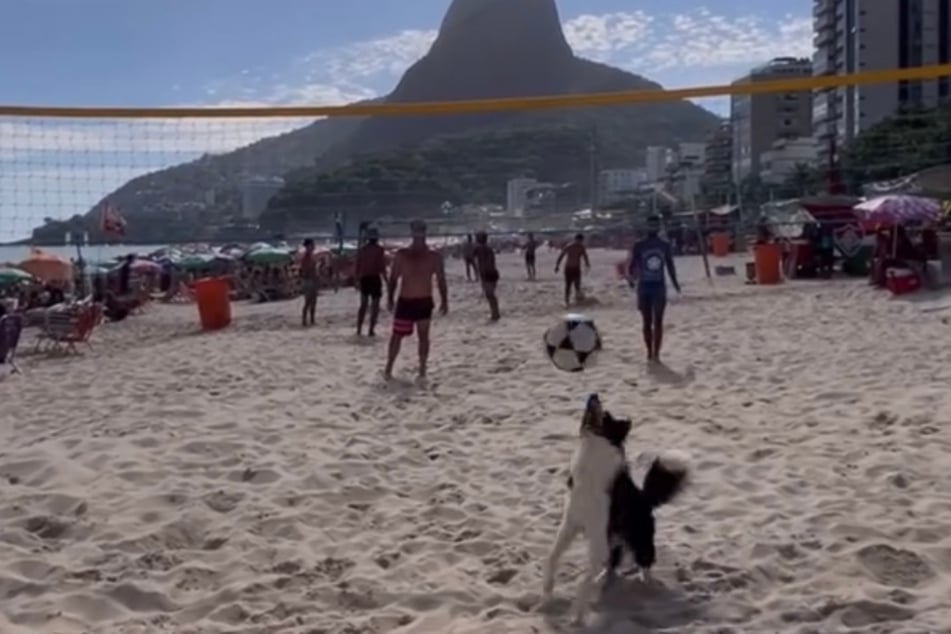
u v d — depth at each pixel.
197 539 4.86
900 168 49.56
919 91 76.69
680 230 33.69
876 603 3.86
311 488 5.60
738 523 4.86
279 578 4.31
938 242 18.38
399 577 4.30
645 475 4.55
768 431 6.75
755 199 59.50
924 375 8.57
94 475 5.83
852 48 77.62
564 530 4.02
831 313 14.18
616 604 3.98
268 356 11.48
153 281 27.72
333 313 18.31
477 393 8.58
